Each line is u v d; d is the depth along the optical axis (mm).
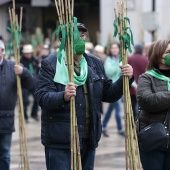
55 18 48000
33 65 23781
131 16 36031
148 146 8469
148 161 8688
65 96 7844
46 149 8438
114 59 18250
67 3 7770
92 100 8312
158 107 8391
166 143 8445
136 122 8758
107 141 17844
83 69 8273
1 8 44406
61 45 7723
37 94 8281
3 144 11234
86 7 49938
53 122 8250
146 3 35781
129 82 8281
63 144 8242
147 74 8625
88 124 8344
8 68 11203
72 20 7762
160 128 8414
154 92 8492
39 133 19688
